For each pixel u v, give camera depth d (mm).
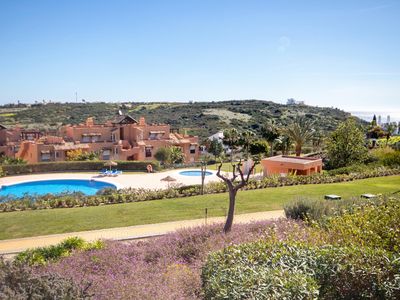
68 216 19406
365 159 40188
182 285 7145
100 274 8219
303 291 4988
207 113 113375
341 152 40312
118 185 36000
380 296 5523
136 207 21547
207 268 6590
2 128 61719
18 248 13969
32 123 99125
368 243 7438
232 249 6715
